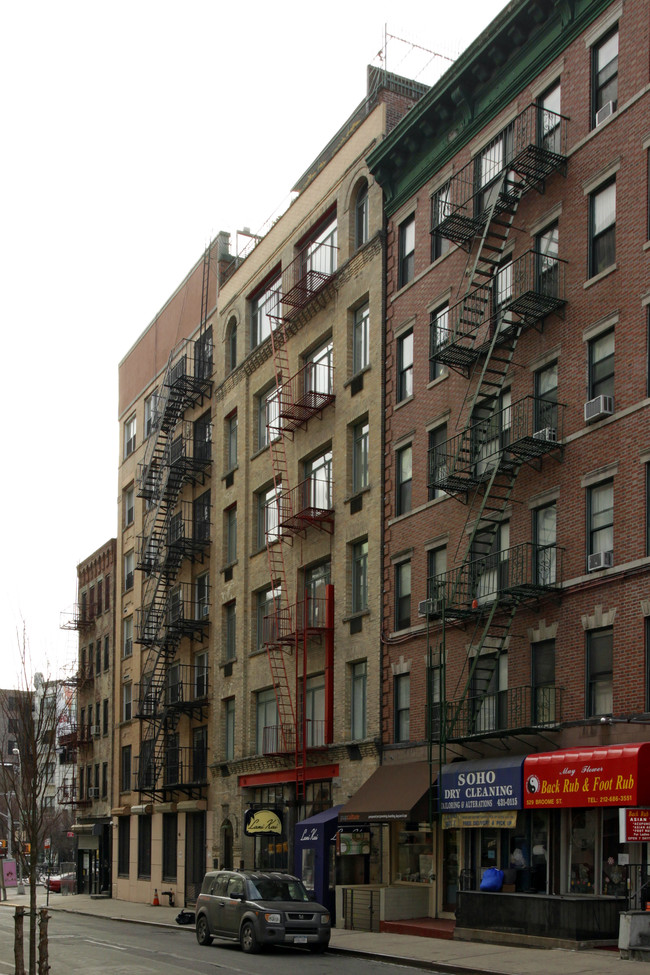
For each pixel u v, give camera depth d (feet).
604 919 68.33
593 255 82.89
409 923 87.61
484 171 97.60
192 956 74.33
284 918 75.82
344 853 101.45
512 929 72.90
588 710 77.05
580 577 78.89
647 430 74.54
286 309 135.33
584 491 80.07
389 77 126.00
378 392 110.93
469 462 90.58
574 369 82.64
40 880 293.43
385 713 102.78
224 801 139.64
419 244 106.73
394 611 103.91
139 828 173.47
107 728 195.93
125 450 200.95
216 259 162.40
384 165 111.45
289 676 124.16
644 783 67.56
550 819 78.79
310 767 115.75
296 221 134.62
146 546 172.86
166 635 157.58
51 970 65.62
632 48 80.53
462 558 93.40
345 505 115.14
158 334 186.09
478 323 93.86
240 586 140.77
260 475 139.23
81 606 214.48
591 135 83.41
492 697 87.92
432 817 88.53
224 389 154.20
